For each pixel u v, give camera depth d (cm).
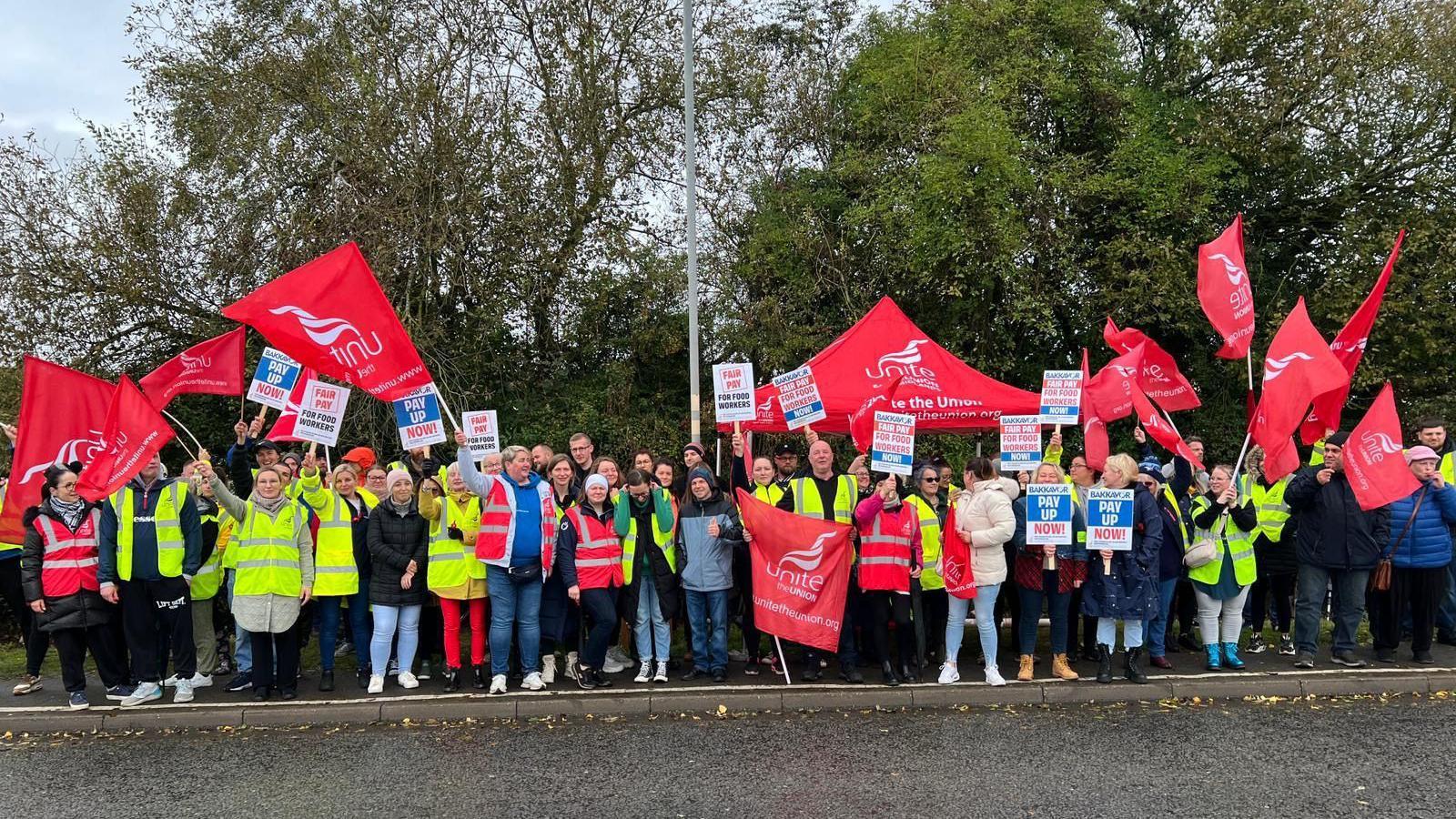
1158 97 1900
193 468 908
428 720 782
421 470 868
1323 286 1734
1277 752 675
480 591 846
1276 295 1819
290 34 1650
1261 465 1009
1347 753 670
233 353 1063
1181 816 553
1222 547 891
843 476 897
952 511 852
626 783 622
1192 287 1675
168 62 1675
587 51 1798
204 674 880
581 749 697
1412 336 1642
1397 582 912
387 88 1636
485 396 1761
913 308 1833
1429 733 720
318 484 827
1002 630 1130
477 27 1730
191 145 1672
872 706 813
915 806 573
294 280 856
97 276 1572
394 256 1597
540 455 1000
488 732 746
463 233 1691
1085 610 867
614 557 851
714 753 686
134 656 800
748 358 1880
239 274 1631
